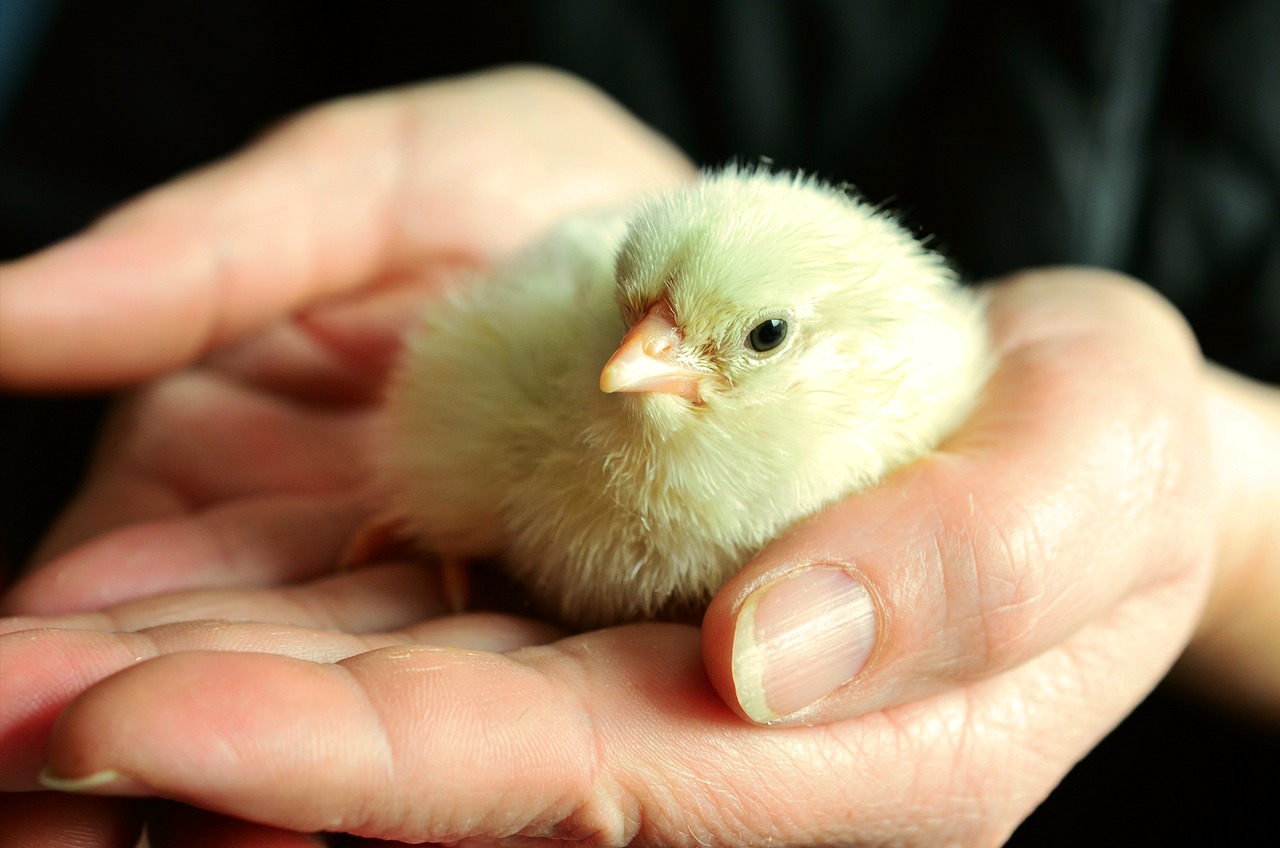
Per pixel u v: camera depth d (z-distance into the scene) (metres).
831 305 0.34
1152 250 0.46
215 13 0.50
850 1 0.48
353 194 0.41
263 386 0.42
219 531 0.37
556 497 0.34
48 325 0.38
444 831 0.31
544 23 0.50
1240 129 0.45
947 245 0.49
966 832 0.34
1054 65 0.46
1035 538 0.33
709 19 0.50
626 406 0.34
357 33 0.53
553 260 0.37
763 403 0.34
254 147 0.41
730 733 0.32
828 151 0.51
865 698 0.33
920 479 0.33
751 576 0.32
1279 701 0.41
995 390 0.35
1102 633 0.35
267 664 0.30
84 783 0.29
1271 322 0.46
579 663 0.32
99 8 0.48
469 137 0.42
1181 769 0.42
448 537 0.36
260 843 0.31
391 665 0.31
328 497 0.38
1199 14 0.45
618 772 0.32
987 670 0.33
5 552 0.45
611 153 0.45
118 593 0.36
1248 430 0.39
